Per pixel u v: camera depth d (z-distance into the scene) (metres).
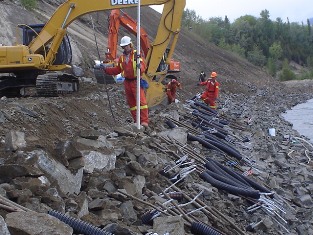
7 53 15.02
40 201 5.98
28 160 6.66
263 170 13.50
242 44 92.88
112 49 19.09
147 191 7.99
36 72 15.70
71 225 5.54
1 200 5.43
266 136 19.73
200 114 18.47
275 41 103.81
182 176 9.17
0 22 23.47
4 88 15.74
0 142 7.66
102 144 8.10
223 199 9.48
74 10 15.22
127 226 6.48
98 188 7.39
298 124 29.31
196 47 61.81
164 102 18.08
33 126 9.68
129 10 51.59
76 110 12.52
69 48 16.23
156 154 9.71
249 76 63.50
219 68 57.91
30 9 28.58
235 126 19.95
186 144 12.25
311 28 119.31
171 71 21.09
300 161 16.41
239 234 8.07
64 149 7.23
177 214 7.44
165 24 14.95
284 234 9.20
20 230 4.71
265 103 39.59
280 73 85.19
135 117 12.20
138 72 11.52
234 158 13.35
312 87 67.75
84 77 22.38
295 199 11.45
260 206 9.62
